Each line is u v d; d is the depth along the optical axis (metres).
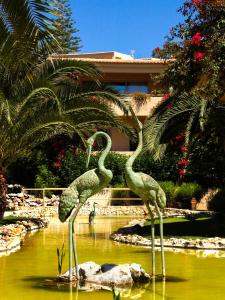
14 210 21.73
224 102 14.08
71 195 8.05
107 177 8.14
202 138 15.21
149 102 29.47
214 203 20.56
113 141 30.75
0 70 14.13
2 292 7.32
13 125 13.85
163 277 8.31
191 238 12.73
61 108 13.74
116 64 31.19
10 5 12.88
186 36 14.26
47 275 8.56
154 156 13.62
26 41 13.64
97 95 15.07
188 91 13.99
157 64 31.17
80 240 13.39
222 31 13.43
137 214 22.95
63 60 14.76
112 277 7.86
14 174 26.55
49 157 21.39
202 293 7.26
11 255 10.77
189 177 21.78
